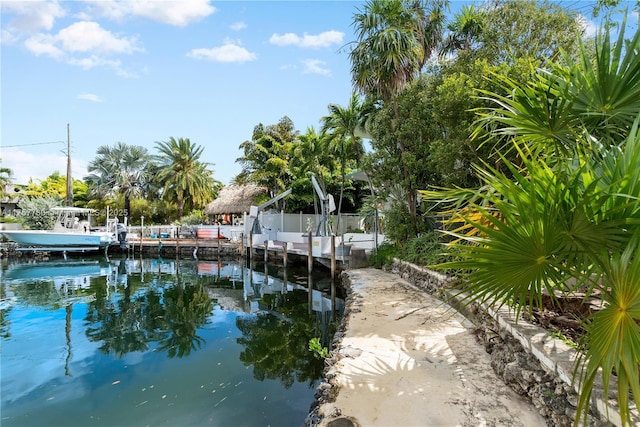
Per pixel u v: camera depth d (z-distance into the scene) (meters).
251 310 9.36
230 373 5.27
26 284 13.34
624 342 1.64
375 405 2.94
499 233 1.91
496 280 2.05
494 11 8.29
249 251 19.33
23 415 4.15
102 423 3.97
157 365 5.64
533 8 7.81
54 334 7.39
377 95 10.80
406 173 9.84
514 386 3.12
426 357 3.91
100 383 5.00
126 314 9.07
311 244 13.45
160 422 3.94
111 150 37.53
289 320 8.34
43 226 21.89
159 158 33.66
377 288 7.79
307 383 4.85
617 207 1.69
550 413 2.52
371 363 3.78
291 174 23.33
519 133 3.08
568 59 3.00
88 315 9.00
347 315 5.84
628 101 2.57
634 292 1.62
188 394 4.59
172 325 8.04
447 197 3.21
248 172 28.27
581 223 1.79
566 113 2.62
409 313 5.71
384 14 9.60
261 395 4.52
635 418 1.88
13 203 35.12
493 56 7.96
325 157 18.33
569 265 1.99
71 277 14.96
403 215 10.35
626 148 2.06
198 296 11.23
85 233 20.77
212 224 31.11
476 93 6.72
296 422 3.86
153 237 25.80
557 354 2.63
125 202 37.00
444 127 8.13
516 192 1.96
